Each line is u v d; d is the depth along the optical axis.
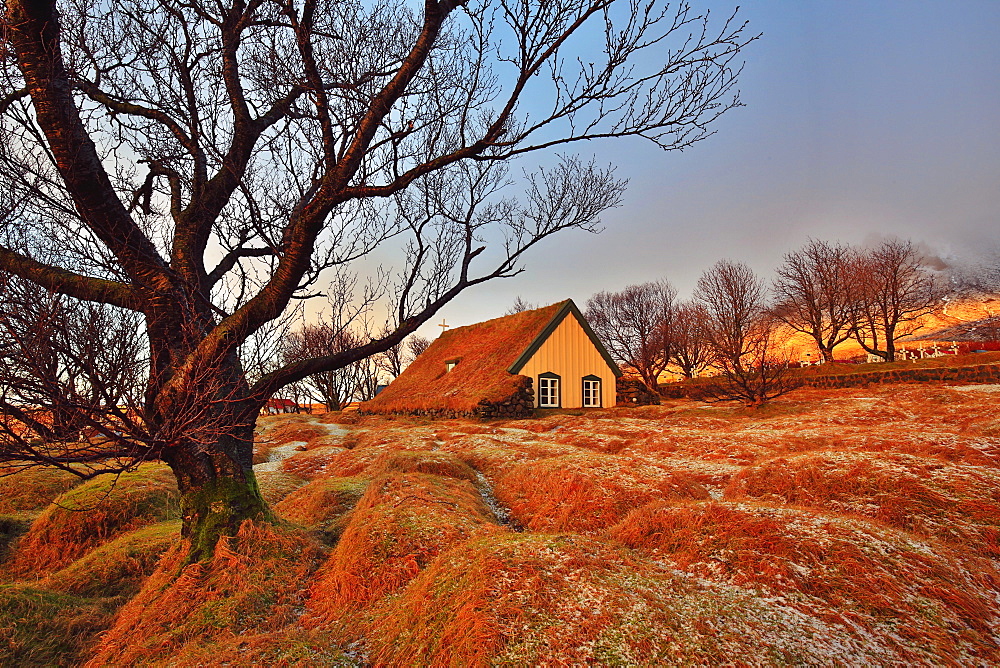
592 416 23.22
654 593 5.03
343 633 5.35
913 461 8.74
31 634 5.62
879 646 4.27
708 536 6.46
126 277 5.14
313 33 5.76
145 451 4.91
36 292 3.89
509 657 4.12
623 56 5.38
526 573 5.30
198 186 6.64
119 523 9.47
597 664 3.98
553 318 27.69
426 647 4.61
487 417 24.30
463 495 9.37
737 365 23.52
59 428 4.16
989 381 24.44
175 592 6.02
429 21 5.75
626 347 53.69
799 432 14.05
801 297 44.16
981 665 4.15
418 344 62.25
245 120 6.73
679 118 5.45
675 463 11.65
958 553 6.06
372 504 8.49
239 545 6.61
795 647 4.18
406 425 24.69
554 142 5.90
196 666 4.76
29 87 4.78
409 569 6.28
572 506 8.77
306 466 14.60
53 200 4.70
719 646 4.15
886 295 39.59
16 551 8.91
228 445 6.86
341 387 44.72
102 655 5.30
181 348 5.96
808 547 5.79
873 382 29.77
